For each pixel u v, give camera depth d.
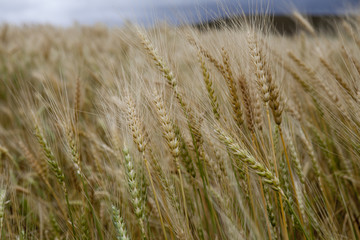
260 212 0.64
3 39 3.31
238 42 0.61
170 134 0.58
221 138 0.55
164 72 0.62
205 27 0.63
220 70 0.62
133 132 0.56
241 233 0.61
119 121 0.61
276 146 0.65
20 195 0.78
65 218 0.67
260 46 0.58
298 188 0.63
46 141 0.63
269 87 0.56
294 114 0.75
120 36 0.67
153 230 0.70
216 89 0.64
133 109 0.56
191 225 0.65
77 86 0.85
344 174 0.76
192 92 0.65
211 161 0.65
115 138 0.62
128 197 0.62
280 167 0.64
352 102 0.65
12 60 2.21
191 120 0.63
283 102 0.64
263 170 0.54
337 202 0.75
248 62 0.59
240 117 0.60
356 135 0.65
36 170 0.71
